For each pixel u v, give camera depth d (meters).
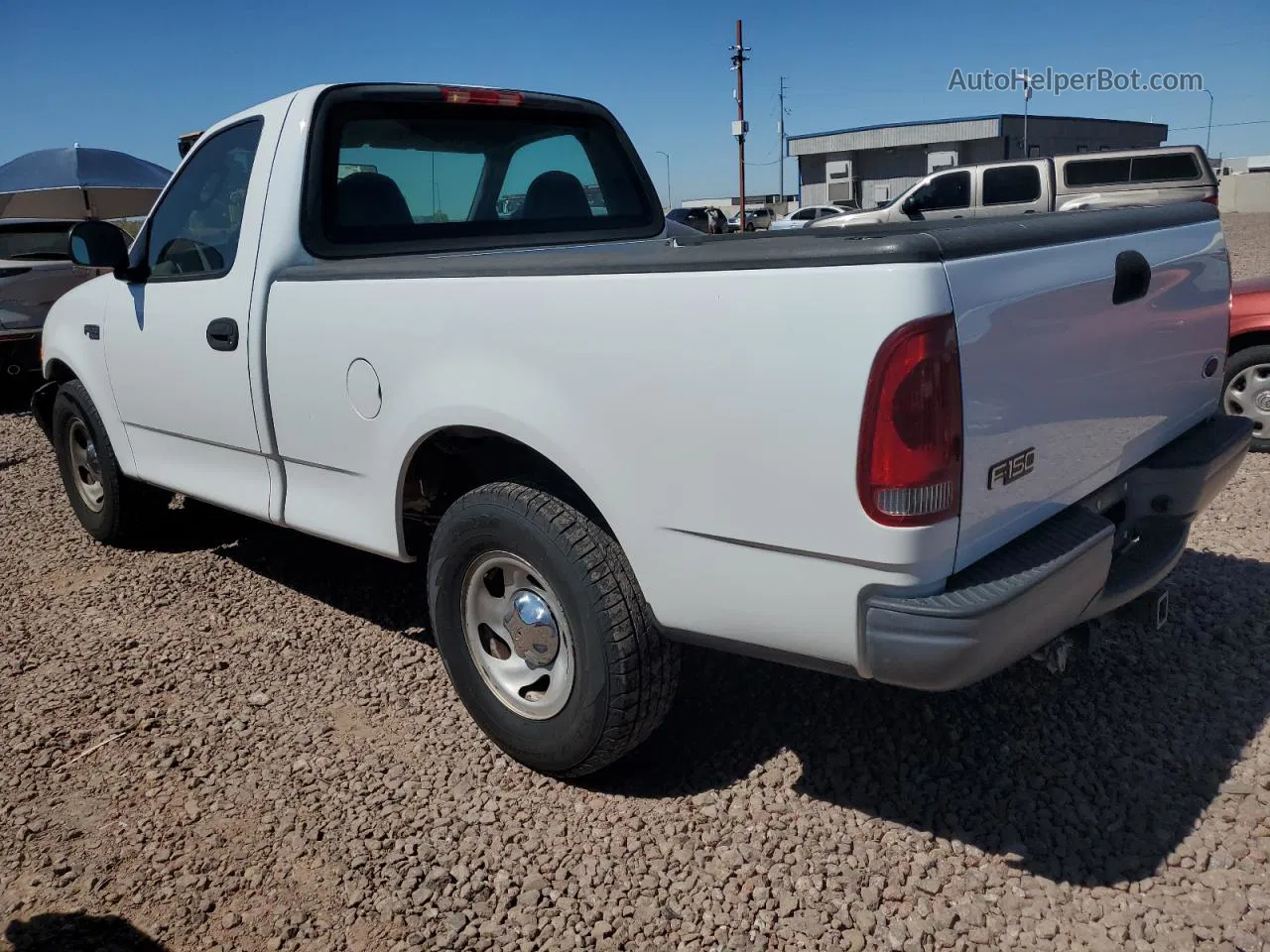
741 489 2.38
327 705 3.58
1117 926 2.40
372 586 4.66
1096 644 2.99
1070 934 2.39
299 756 3.26
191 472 4.27
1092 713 3.28
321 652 4.00
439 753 3.25
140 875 2.72
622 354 2.52
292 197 3.54
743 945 2.41
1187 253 3.16
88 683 3.80
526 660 2.99
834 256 2.16
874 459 2.16
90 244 4.08
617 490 2.62
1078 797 2.87
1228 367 6.15
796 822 2.83
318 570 4.88
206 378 3.89
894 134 54.66
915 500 2.16
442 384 2.96
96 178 14.62
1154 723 3.21
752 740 3.21
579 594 2.73
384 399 3.16
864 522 2.21
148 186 15.12
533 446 2.77
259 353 3.59
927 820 2.81
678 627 2.64
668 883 2.62
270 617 4.36
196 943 2.47
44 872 2.75
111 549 5.29
